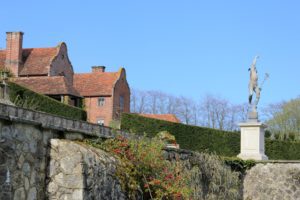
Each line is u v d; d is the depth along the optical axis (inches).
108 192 436.8
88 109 2023.9
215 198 758.5
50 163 418.3
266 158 956.0
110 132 526.3
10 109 376.2
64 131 446.9
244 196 886.4
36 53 1831.9
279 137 2135.8
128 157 511.2
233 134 1210.6
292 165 878.4
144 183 518.6
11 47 1780.3
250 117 966.4
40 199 409.7
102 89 2031.3
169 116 2100.1
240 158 902.4
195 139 1176.8
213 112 2815.0
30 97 944.3
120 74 2090.3
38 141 410.3
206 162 759.1
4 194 368.2
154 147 566.6
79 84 2080.5
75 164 410.6
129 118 1189.7
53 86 1528.1
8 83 879.1
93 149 447.8
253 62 983.6
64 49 1873.8
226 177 794.2
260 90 971.3
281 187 877.2
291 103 2348.7
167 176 564.4
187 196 573.0
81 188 404.2
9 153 374.9
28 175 396.2
